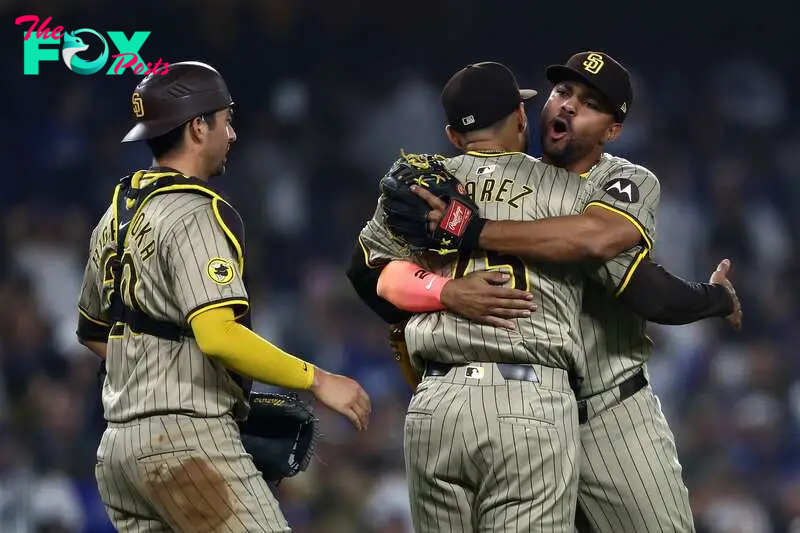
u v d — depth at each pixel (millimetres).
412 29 57344
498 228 14188
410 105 52375
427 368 14945
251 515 14281
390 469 36375
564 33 59125
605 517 15984
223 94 15180
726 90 58812
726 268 15859
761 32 60531
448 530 14648
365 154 51906
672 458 16047
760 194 54469
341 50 55312
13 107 48781
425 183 14344
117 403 14531
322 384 14375
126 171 48344
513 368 14281
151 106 14805
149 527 14883
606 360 15781
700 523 37594
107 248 14930
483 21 58500
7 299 40625
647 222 14398
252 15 54531
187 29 53125
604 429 15844
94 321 16234
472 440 14180
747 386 42875
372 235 15672
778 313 48188
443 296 14445
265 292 44750
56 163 48188
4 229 45031
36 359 39438
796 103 59688
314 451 16078
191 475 14109
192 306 13883
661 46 59906
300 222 49000
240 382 14641
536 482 14086
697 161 55094
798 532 37594
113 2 52094
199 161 15078
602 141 14969
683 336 44094
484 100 14867
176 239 14141
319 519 34719
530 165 14766
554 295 14469
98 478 14938
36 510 34062
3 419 36188
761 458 40062
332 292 44562
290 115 52031
